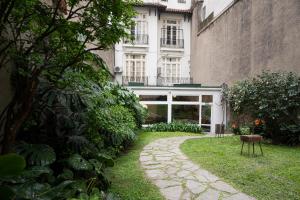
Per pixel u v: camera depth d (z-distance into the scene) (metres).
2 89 3.70
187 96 15.71
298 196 4.14
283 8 10.27
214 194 4.22
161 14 21.28
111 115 5.51
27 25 3.47
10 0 2.96
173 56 21.25
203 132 14.55
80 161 3.92
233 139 10.52
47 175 3.40
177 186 4.61
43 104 3.89
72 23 3.34
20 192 2.60
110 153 5.83
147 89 15.12
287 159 6.66
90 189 3.72
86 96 4.44
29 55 3.36
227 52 15.29
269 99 9.26
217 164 6.14
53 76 3.56
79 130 4.77
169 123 14.76
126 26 3.48
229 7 15.00
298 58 9.38
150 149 8.32
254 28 12.41
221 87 15.29
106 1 3.18
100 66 4.02
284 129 8.99
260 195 4.18
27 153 3.32
